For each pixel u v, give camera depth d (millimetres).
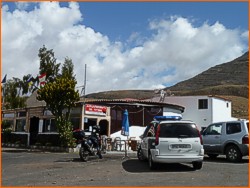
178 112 35469
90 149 17406
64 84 24375
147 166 14867
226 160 17516
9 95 45469
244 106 74875
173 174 12422
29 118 32688
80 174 12602
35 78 39438
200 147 13250
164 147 13133
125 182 10750
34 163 16438
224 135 16828
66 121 25062
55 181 11102
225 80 138750
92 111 27516
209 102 45062
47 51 39531
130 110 30703
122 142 27922
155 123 14812
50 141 26859
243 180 11070
